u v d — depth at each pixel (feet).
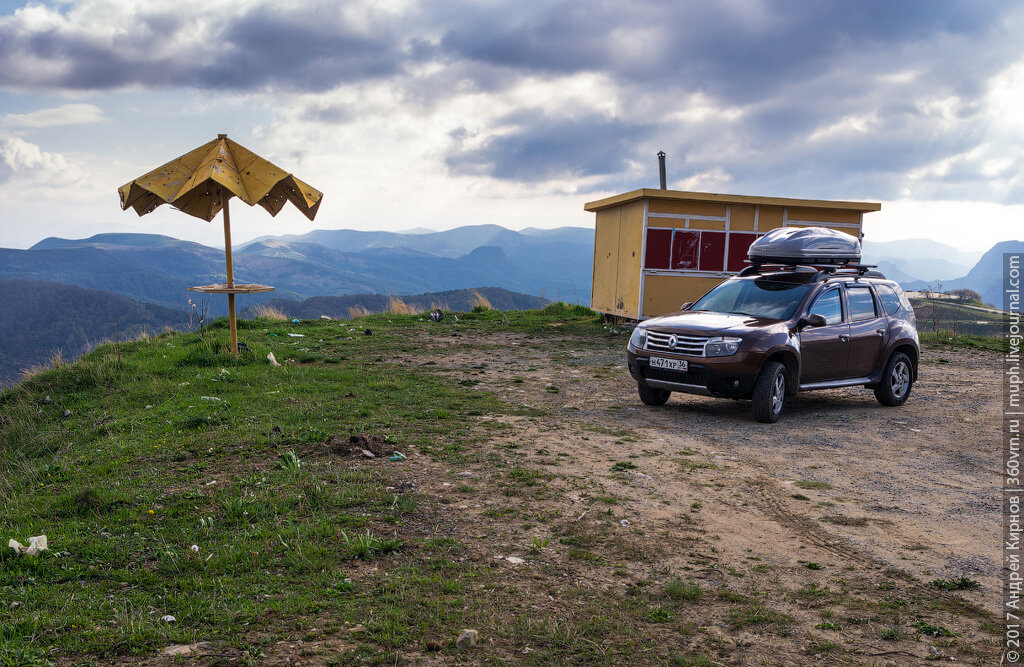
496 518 15.75
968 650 10.41
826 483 19.34
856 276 31.78
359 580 12.33
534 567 13.17
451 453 20.84
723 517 16.47
